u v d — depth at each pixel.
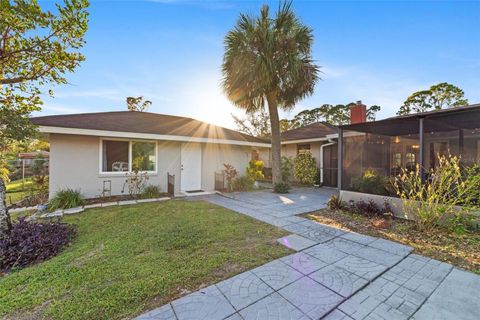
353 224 4.53
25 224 3.80
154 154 7.95
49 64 3.59
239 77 7.91
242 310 1.95
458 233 3.80
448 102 19.56
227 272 2.62
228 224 4.50
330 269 2.69
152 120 9.23
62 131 5.88
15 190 9.13
